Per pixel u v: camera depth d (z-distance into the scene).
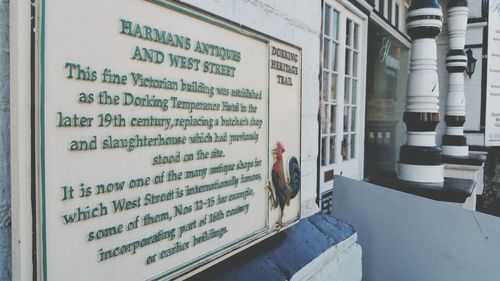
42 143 1.06
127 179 1.30
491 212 7.37
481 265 2.27
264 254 2.09
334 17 4.17
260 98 2.00
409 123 4.00
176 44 1.47
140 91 1.33
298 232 2.48
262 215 2.05
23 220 1.04
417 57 3.92
